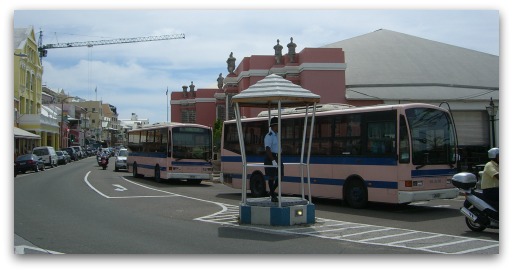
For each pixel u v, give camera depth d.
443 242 9.73
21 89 54.97
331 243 9.70
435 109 14.68
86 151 84.44
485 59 43.09
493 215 10.35
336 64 31.92
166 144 25.55
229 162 21.02
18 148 52.88
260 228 11.40
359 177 15.12
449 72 39.19
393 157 14.12
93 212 14.62
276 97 11.38
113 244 9.75
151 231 11.23
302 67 31.92
